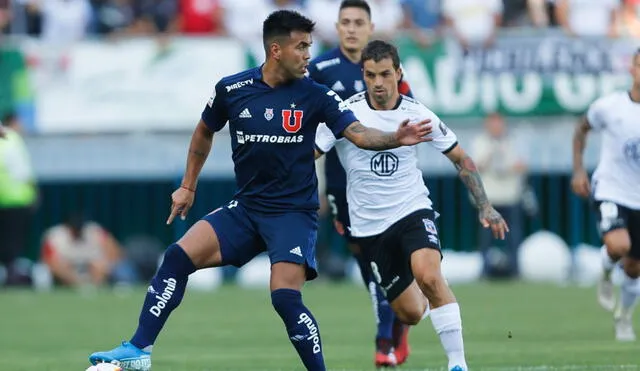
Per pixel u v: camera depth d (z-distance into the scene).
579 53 75.00
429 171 76.81
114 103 75.50
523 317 53.19
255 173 29.30
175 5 78.38
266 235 29.16
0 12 77.19
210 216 29.83
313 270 29.19
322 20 74.06
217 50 75.00
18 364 39.66
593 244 80.69
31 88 75.38
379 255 32.69
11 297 68.31
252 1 75.88
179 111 75.25
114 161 76.38
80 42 75.38
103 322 54.78
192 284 77.62
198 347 44.44
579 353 39.66
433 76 74.69
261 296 67.50
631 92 41.62
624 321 44.06
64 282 74.94
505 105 74.94
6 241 73.38
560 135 75.19
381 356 36.50
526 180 75.75
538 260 75.38
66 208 82.69
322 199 72.94
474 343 43.53
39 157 76.12
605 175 42.09
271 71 29.03
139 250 78.38
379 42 32.38
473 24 74.50
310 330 28.73
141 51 75.19
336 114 28.77
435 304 30.52
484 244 75.62
